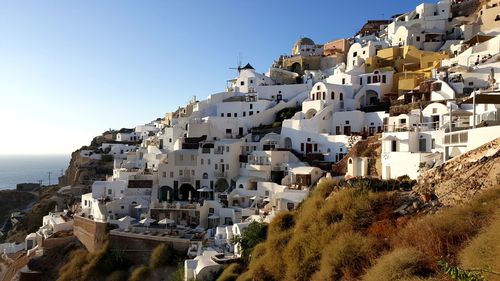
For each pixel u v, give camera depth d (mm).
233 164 71812
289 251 27141
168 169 73812
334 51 121875
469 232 18047
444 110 52125
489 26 94500
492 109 40562
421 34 100750
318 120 71375
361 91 81500
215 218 60000
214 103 99688
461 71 68188
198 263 38750
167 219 57469
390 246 20641
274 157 67688
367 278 18312
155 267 49188
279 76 111250
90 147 131875
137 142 124500
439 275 15562
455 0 118062
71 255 59156
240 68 124688
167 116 127750
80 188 100125
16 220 107875
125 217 59500
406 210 24797
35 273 57969
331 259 22203
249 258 35531
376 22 136875
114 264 52719
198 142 79438
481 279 10680
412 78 77125
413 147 41969
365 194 27938
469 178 23375
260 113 89688
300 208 36094
